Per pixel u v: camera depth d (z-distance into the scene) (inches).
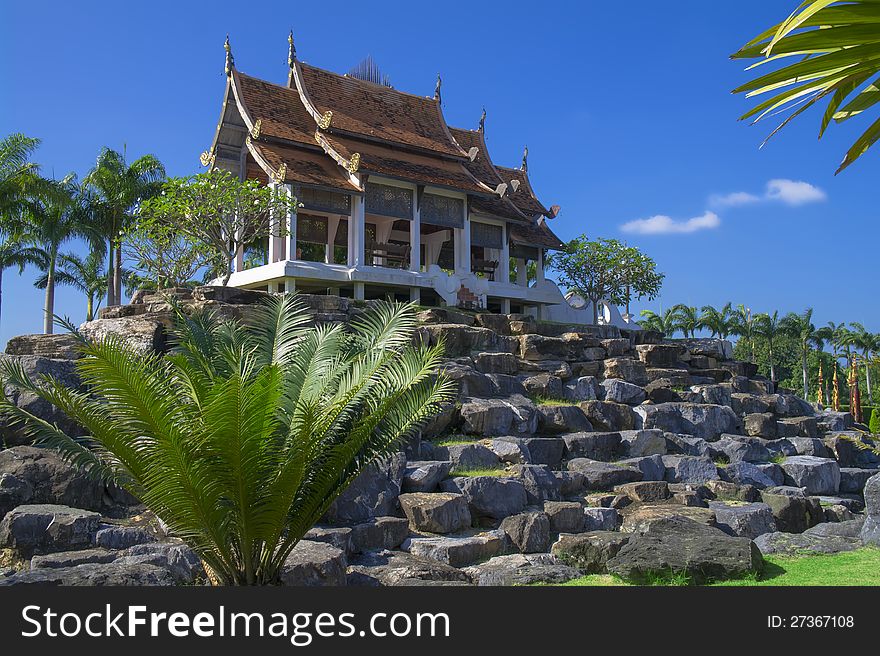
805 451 786.2
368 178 1072.2
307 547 407.5
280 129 1090.1
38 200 1347.2
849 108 169.2
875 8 131.3
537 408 699.4
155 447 302.0
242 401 297.9
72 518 416.8
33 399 512.7
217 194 920.3
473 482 535.2
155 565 373.1
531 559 458.6
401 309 404.8
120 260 1448.1
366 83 1267.2
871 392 2272.4
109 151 1489.9
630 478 626.8
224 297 729.6
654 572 407.8
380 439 358.0
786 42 140.0
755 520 552.7
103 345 292.2
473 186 1179.3
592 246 1299.2
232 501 320.5
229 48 1125.7
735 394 901.2
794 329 2571.4
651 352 906.1
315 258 1651.1
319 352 380.5
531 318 929.5
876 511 511.5
